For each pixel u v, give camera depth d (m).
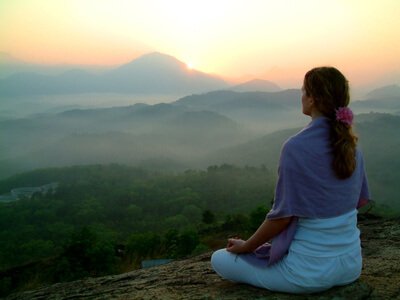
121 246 21.53
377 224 5.66
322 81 2.30
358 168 2.36
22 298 4.01
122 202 100.50
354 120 2.29
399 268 3.29
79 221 85.44
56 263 15.69
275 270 2.50
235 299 2.61
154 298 3.02
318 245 2.32
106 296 3.38
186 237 17.67
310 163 2.23
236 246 2.71
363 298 2.49
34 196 109.69
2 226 81.69
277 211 2.31
